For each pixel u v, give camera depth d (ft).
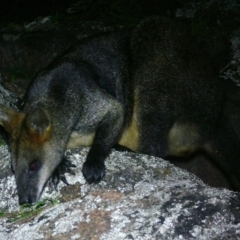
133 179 2.81
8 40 4.77
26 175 2.78
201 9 5.10
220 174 3.92
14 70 4.59
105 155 3.03
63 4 5.44
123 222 2.13
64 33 4.87
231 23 4.91
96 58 3.40
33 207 2.72
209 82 3.51
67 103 3.03
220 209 2.12
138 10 5.19
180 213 2.13
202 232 2.03
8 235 2.24
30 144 2.83
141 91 3.46
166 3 5.29
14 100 3.75
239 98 4.23
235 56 4.64
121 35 3.56
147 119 3.48
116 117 3.23
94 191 2.40
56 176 2.88
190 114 3.50
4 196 2.83
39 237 2.15
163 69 3.44
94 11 5.23
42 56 4.72
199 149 3.67
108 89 3.34
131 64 3.49
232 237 2.00
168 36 3.50
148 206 2.21
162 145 3.51
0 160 3.01
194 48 3.54
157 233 2.05
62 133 2.96
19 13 5.36
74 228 2.15
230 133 3.59
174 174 2.85
